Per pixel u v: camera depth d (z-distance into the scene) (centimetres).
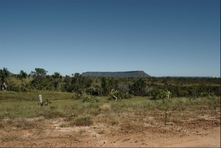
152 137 769
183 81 10612
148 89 6900
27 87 7512
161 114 1223
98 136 780
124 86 7081
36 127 902
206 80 10888
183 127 923
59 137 761
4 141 706
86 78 9494
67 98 5578
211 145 686
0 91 6344
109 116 1145
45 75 9344
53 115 1152
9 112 1267
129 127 909
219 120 1078
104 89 6756
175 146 675
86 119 1012
